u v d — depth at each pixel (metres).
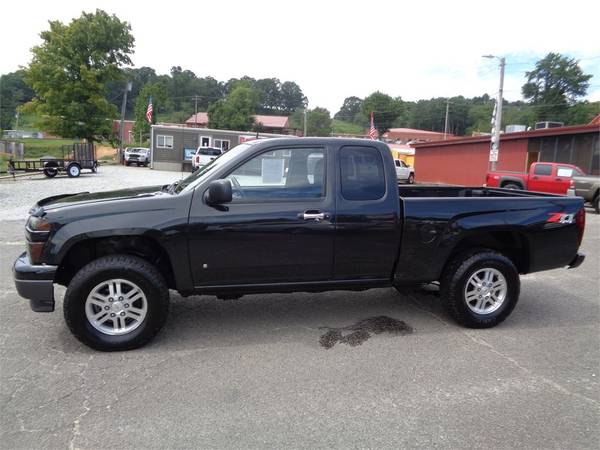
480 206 4.53
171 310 5.00
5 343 4.07
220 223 3.98
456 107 97.38
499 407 3.18
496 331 4.56
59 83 37.09
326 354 3.96
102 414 3.01
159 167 35.72
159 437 2.78
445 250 4.48
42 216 3.79
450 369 3.72
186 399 3.21
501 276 4.59
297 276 4.27
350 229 4.24
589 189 15.40
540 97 65.69
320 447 2.71
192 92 116.56
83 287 3.76
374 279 4.45
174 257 3.96
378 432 2.87
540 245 4.71
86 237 3.76
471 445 2.76
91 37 37.41
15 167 22.88
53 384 3.38
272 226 4.08
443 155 33.25
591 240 9.93
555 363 3.87
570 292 5.99
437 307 5.20
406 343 4.21
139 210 3.88
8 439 2.74
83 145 26.62
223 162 4.24
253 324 4.62
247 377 3.53
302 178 4.21
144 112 80.12
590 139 21.69
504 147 26.69
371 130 41.25
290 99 127.12
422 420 3.00
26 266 3.76
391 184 4.36
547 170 17.12
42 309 3.83
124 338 3.90
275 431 2.86
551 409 3.16
